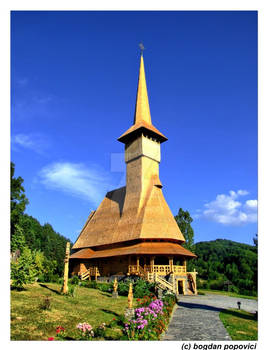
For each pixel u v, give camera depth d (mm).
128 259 37281
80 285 31922
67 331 12852
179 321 17797
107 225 44438
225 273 67812
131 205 41469
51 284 27359
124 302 22000
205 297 33281
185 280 35062
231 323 17500
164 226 36312
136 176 42344
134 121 47938
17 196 47250
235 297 37719
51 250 83375
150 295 25688
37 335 11812
